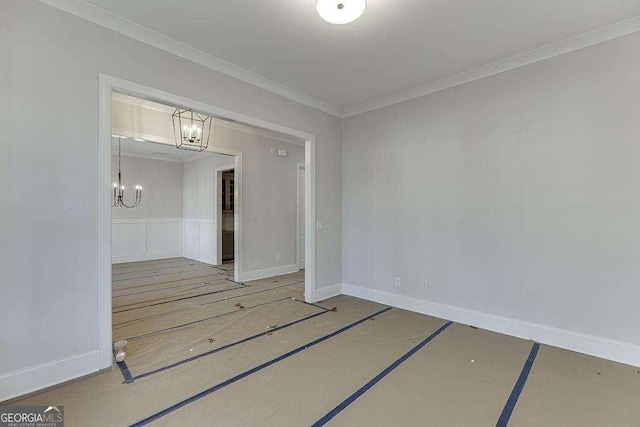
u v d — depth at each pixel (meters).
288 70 3.20
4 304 1.92
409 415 1.79
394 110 3.88
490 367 2.35
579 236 2.62
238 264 5.24
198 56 2.85
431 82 3.48
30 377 1.99
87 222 2.22
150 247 7.69
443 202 3.45
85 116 2.22
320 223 4.15
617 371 2.29
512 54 2.88
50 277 2.07
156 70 2.59
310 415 1.78
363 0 2.01
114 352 2.54
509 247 2.99
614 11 2.26
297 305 3.90
